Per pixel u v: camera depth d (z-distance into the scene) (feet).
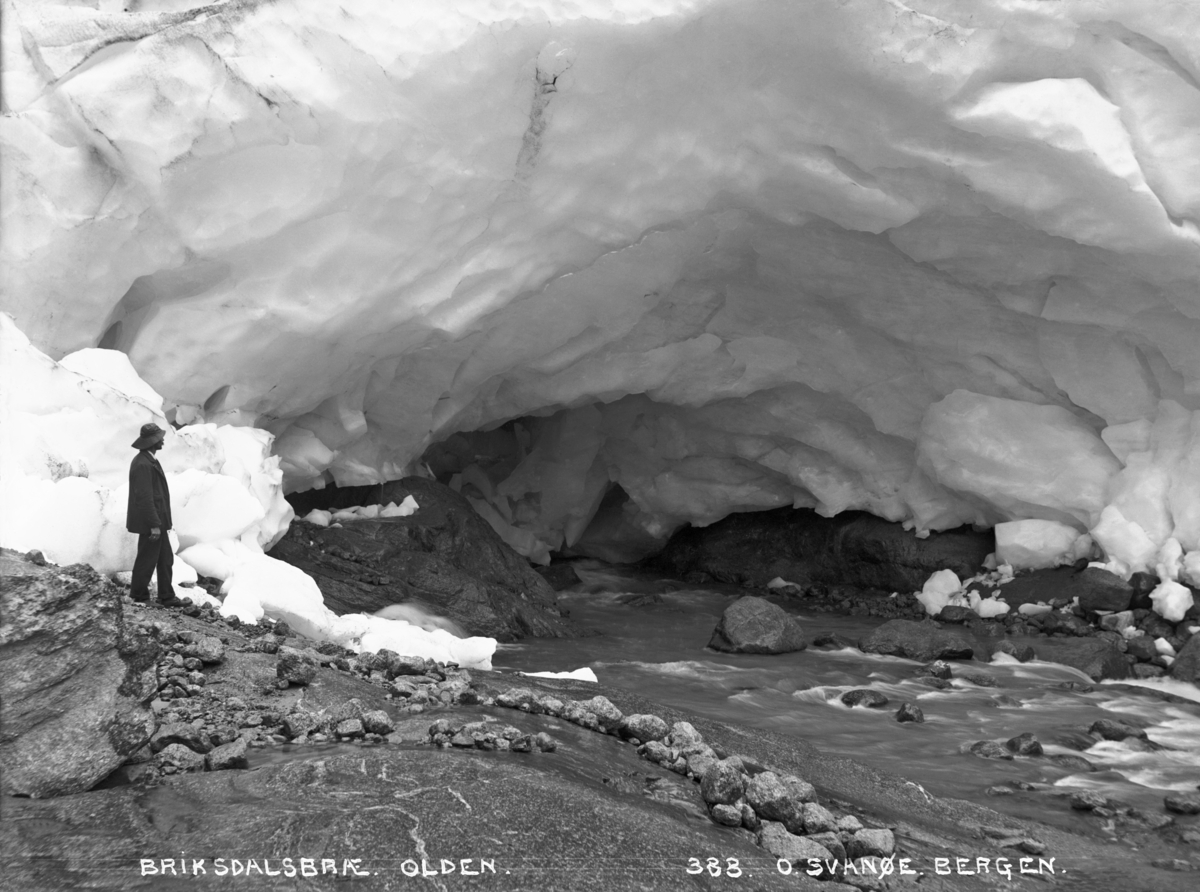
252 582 27.53
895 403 48.83
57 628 14.32
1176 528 40.86
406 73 30.63
